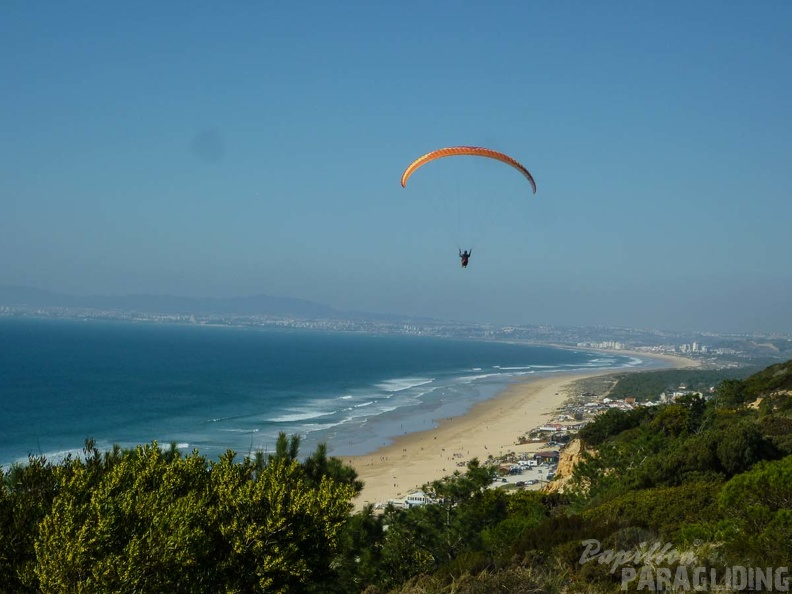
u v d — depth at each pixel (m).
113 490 13.39
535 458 89.56
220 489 14.21
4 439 85.50
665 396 166.12
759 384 69.69
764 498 15.00
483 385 199.88
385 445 100.31
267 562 13.30
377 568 23.33
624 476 32.34
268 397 150.38
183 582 12.86
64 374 170.75
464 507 28.45
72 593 11.05
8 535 12.20
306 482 18.25
